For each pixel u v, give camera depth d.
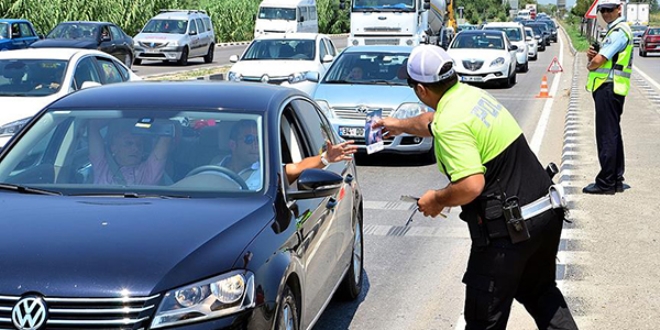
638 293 6.46
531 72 34.78
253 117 5.33
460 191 4.23
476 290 4.48
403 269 7.47
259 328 4.05
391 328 6.02
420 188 11.30
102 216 4.42
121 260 3.94
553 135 15.90
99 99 5.70
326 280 5.40
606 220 8.67
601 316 5.98
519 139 4.39
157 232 4.22
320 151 5.97
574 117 17.55
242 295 3.99
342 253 5.89
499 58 26.91
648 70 35.53
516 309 6.24
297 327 4.64
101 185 5.02
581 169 11.55
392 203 10.30
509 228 4.35
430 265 7.59
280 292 4.27
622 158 9.94
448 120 4.27
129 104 5.57
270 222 4.54
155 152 5.18
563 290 6.51
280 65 19.17
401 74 4.57
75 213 4.47
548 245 4.54
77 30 28.05
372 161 13.45
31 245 4.05
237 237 4.26
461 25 54.25
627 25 9.52
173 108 5.46
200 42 35.34
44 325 3.75
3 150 5.45
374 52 14.19
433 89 4.36
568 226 8.42
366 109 12.59
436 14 34.69
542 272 4.71
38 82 11.93
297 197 4.97
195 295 3.88
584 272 6.96
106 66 13.41
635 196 9.80
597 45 9.80
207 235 4.21
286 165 5.35
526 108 20.97
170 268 3.92
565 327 4.74
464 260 7.75
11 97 11.56
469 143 4.24
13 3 36.62
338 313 6.32
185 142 5.22
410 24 29.91
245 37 58.78
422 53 4.37
